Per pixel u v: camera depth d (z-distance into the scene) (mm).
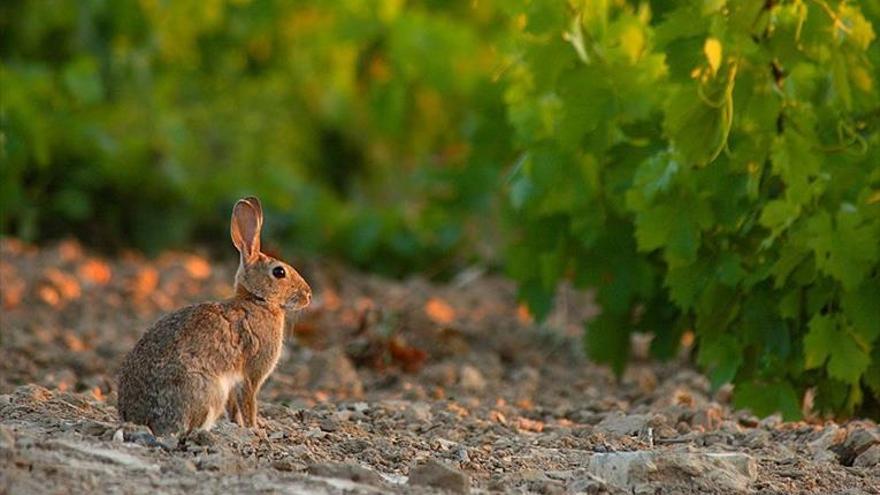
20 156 18141
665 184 12203
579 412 12867
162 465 8898
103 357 14719
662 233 12477
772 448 11016
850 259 12023
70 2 20656
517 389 14312
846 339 12305
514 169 14344
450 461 9945
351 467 9086
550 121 13938
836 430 11398
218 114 21875
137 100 20734
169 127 20688
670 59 11680
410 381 14664
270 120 22234
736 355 12781
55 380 13164
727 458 9852
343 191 23125
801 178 11984
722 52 11602
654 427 11594
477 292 19391
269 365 10570
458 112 23328
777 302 12680
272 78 22641
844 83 11820
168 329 10031
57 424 9812
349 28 21297
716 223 12453
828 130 12281
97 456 8930
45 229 19703
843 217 12000
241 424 10414
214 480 8703
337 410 12078
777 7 11820
